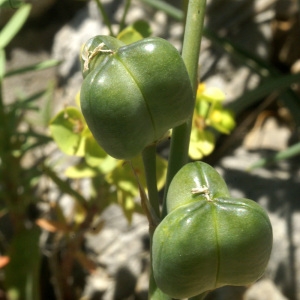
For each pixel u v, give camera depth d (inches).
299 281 4.7
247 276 2.0
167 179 2.3
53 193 5.5
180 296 2.0
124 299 5.2
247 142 5.6
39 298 4.9
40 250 4.9
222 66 5.8
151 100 2.0
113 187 4.5
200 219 1.9
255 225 1.9
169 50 2.0
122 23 4.2
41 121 5.2
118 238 5.3
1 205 5.3
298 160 5.4
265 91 4.8
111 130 2.0
